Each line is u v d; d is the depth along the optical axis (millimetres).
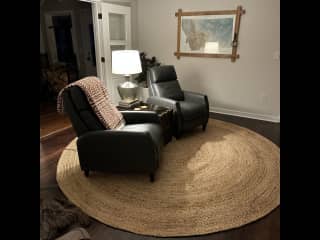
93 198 1944
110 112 2285
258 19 3582
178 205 1866
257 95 3926
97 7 3719
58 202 1849
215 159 2596
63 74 5160
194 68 4332
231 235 1594
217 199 1938
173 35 4359
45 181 2180
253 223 1691
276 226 1664
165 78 3609
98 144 2031
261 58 3725
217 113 4312
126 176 2264
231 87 4102
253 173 2316
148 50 4727
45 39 5957
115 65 2902
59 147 2887
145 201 1910
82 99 2059
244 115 4129
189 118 3090
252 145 2947
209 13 3898
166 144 2951
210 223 1687
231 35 3834
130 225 1671
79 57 5836
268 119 3932
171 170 2369
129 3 4375
